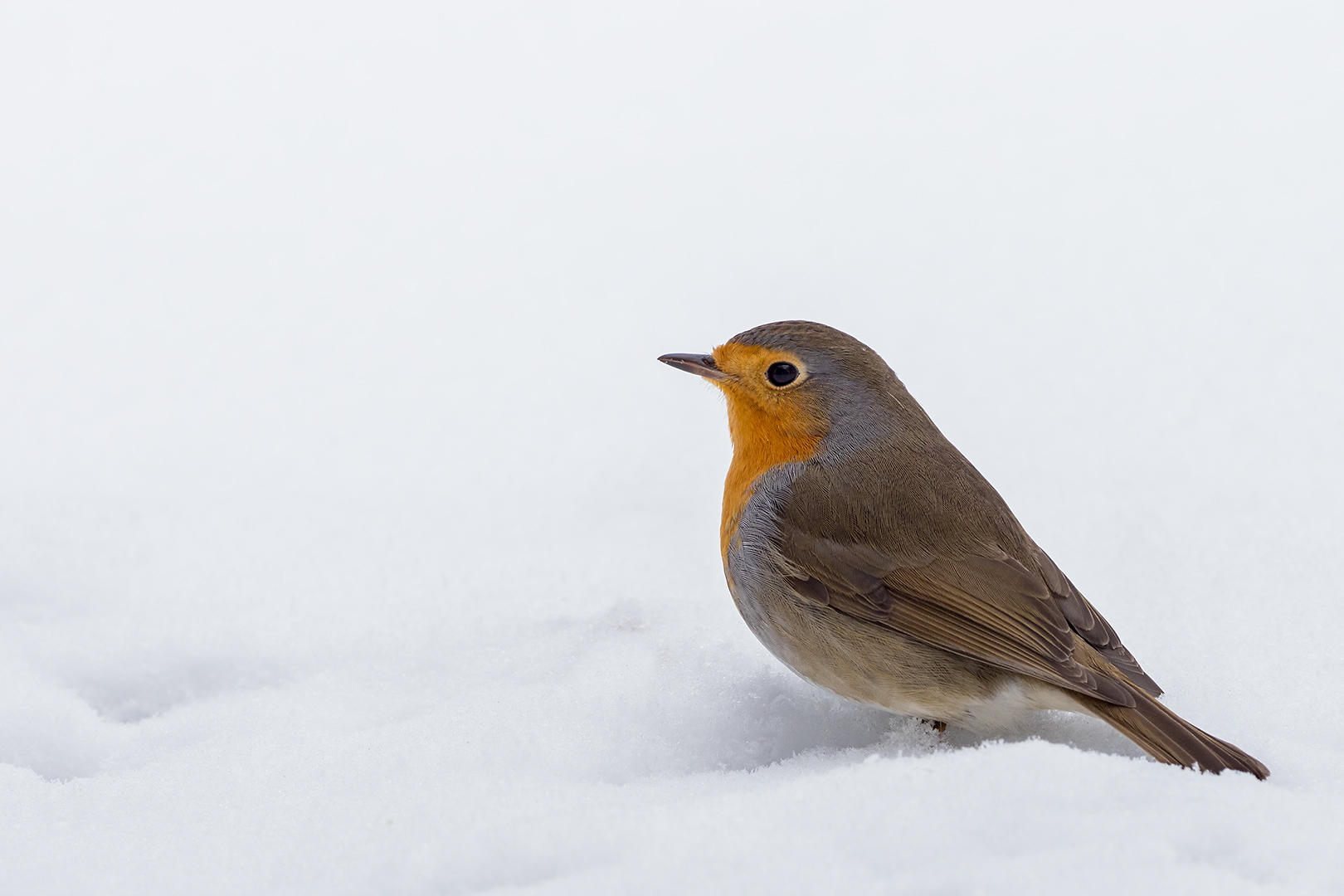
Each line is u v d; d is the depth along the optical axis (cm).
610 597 977
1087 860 501
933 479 763
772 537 764
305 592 1020
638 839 547
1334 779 620
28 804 644
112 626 936
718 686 764
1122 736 721
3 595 997
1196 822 530
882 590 735
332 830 594
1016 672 698
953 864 507
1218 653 788
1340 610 838
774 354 785
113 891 558
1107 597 903
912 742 732
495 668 819
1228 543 995
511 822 568
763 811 557
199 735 750
